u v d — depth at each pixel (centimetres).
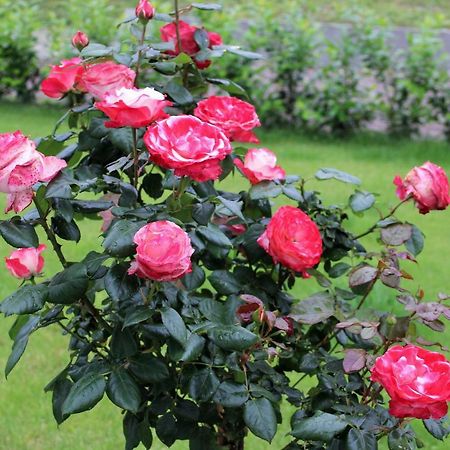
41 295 161
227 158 203
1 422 309
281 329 182
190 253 154
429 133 764
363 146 705
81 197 462
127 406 164
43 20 1141
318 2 1313
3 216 479
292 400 189
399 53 732
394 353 155
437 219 518
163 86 210
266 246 184
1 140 156
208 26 747
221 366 177
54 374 341
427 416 152
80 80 197
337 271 205
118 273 168
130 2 1285
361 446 164
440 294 184
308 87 737
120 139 191
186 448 298
